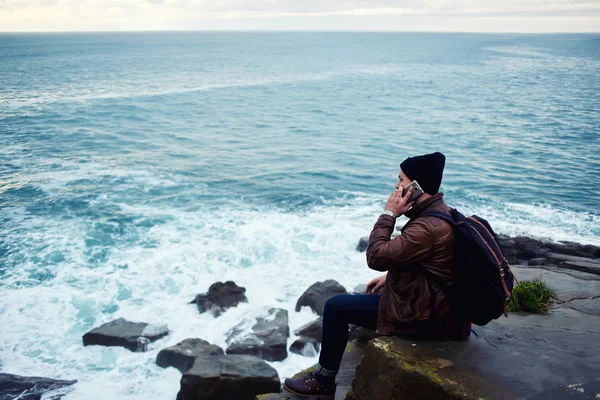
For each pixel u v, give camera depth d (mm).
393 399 2945
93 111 41531
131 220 16000
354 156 27344
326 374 3438
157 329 9359
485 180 22156
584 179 22500
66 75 75062
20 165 22938
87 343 9148
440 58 140250
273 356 8648
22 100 46031
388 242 2943
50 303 10727
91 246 13844
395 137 32906
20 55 130125
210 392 7062
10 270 12289
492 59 135500
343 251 13672
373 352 3102
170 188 19984
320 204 18391
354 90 62625
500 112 43844
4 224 15438
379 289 3688
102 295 11086
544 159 26359
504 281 2842
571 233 16016
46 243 13984
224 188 20297
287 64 112250
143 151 27141
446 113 43531
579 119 39312
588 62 119312
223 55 148500
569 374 2957
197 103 49000
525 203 19141
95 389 7863
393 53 170375
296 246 13961
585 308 4836
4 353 8906
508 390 2748
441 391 2752
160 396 7738
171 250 13586
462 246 2828
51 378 8008
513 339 3486
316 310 10195
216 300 10523
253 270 12406
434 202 2994
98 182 20484
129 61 114000
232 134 33625
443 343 3189
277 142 31172
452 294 2975
